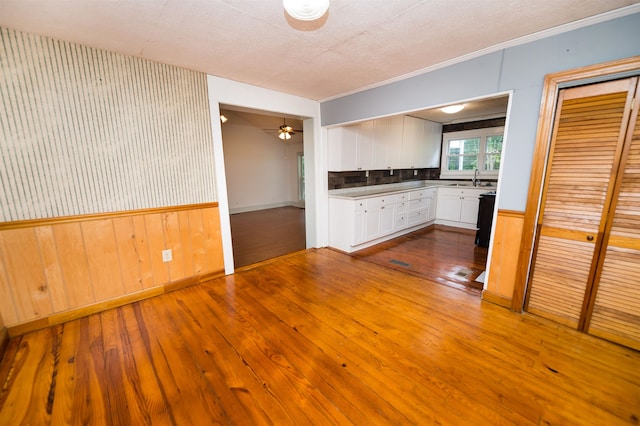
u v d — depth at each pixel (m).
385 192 4.46
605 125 1.77
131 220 2.46
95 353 1.83
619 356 1.74
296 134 8.37
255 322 2.19
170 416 1.36
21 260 1.99
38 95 1.94
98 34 1.89
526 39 1.99
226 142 7.37
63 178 2.10
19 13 1.59
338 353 1.81
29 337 2.00
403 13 1.66
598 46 1.74
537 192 2.07
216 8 1.58
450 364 1.70
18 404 1.43
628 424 1.29
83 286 2.27
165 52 2.21
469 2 1.56
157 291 2.66
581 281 1.97
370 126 4.35
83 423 1.33
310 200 4.09
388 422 1.32
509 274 2.33
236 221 6.39
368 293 2.67
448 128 5.80
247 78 2.88
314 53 2.24
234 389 1.53
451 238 4.55
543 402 1.42
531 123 2.07
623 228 1.77
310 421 1.33
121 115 2.30
